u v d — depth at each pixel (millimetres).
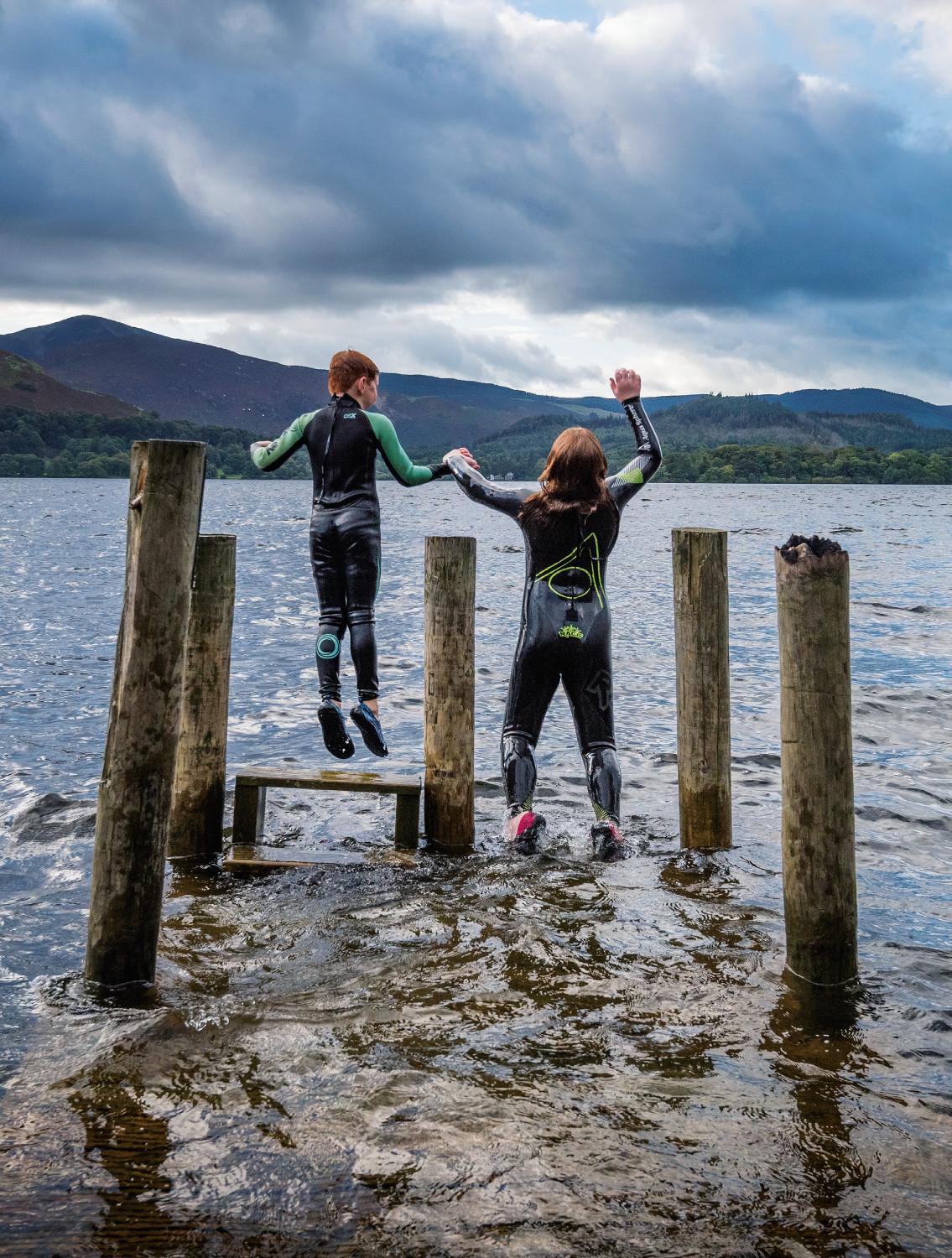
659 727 9859
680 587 6125
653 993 4227
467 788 6230
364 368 6328
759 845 6320
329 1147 3092
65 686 11453
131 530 4277
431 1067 3590
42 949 4672
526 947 4699
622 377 6609
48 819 6586
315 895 5438
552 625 6215
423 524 59031
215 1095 3391
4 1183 2900
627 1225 2766
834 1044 3799
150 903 4246
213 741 6176
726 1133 3199
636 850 6227
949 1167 3037
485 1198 2865
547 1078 3525
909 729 9477
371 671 6195
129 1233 2705
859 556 32562
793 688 4242
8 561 29875
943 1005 4145
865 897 5430
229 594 6141
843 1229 2760
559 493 6246
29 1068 3570
